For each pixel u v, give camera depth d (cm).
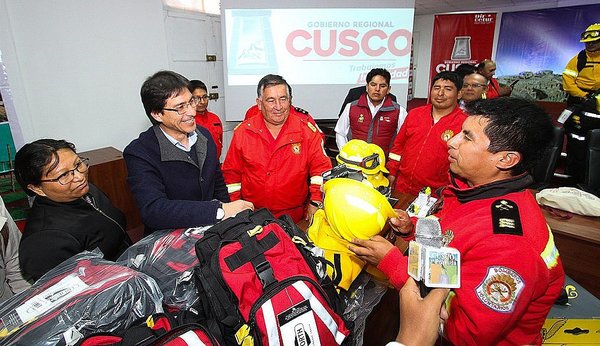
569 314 126
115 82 277
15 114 216
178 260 89
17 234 118
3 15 204
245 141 156
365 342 121
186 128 116
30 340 63
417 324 63
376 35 387
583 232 146
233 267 71
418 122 192
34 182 97
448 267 64
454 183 86
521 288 60
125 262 93
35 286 78
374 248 80
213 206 110
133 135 299
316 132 167
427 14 821
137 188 114
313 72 395
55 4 229
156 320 68
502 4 655
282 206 161
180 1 346
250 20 378
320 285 75
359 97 266
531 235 64
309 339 66
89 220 107
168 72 114
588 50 321
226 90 394
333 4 378
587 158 202
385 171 134
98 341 60
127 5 279
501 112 69
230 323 66
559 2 605
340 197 86
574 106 291
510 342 73
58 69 237
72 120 251
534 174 219
